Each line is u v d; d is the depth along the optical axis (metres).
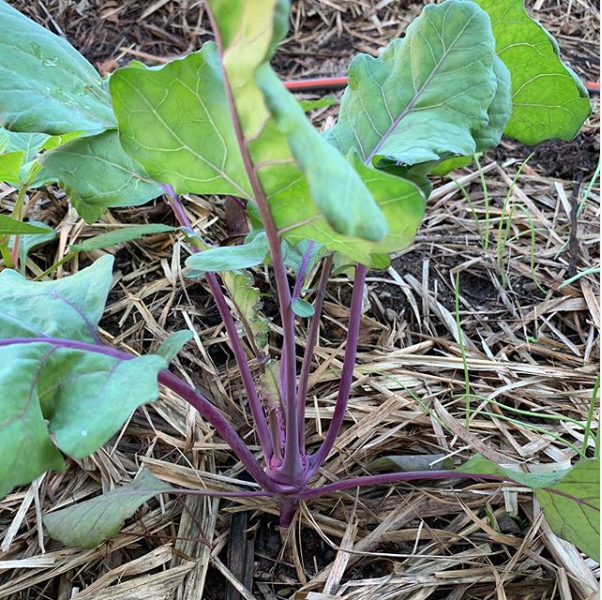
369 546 0.41
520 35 0.43
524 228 0.62
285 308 0.32
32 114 0.37
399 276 0.57
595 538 0.36
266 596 0.39
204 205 0.61
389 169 0.39
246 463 0.37
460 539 0.41
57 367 0.32
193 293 0.55
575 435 0.47
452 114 0.39
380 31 0.82
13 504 0.42
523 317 0.55
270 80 0.22
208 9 0.23
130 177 0.41
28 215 0.58
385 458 0.43
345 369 0.40
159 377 0.34
